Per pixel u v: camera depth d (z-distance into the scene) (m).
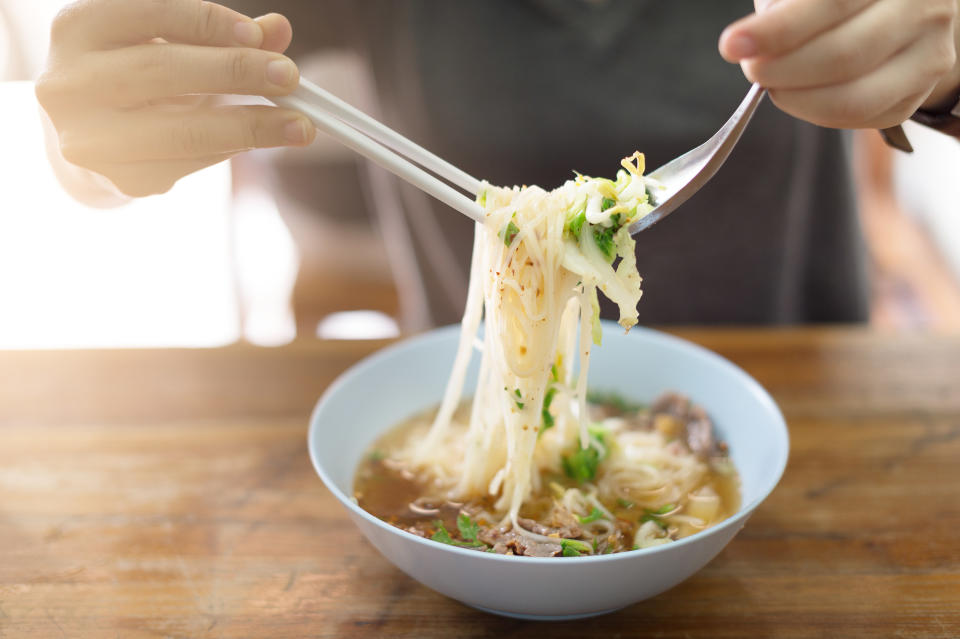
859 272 0.79
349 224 1.30
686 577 0.36
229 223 1.52
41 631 0.37
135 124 0.37
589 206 0.40
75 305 1.27
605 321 0.52
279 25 0.38
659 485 0.45
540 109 0.69
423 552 0.34
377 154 0.38
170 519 0.44
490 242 0.41
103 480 0.47
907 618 0.38
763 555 0.41
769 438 0.43
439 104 0.70
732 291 0.75
